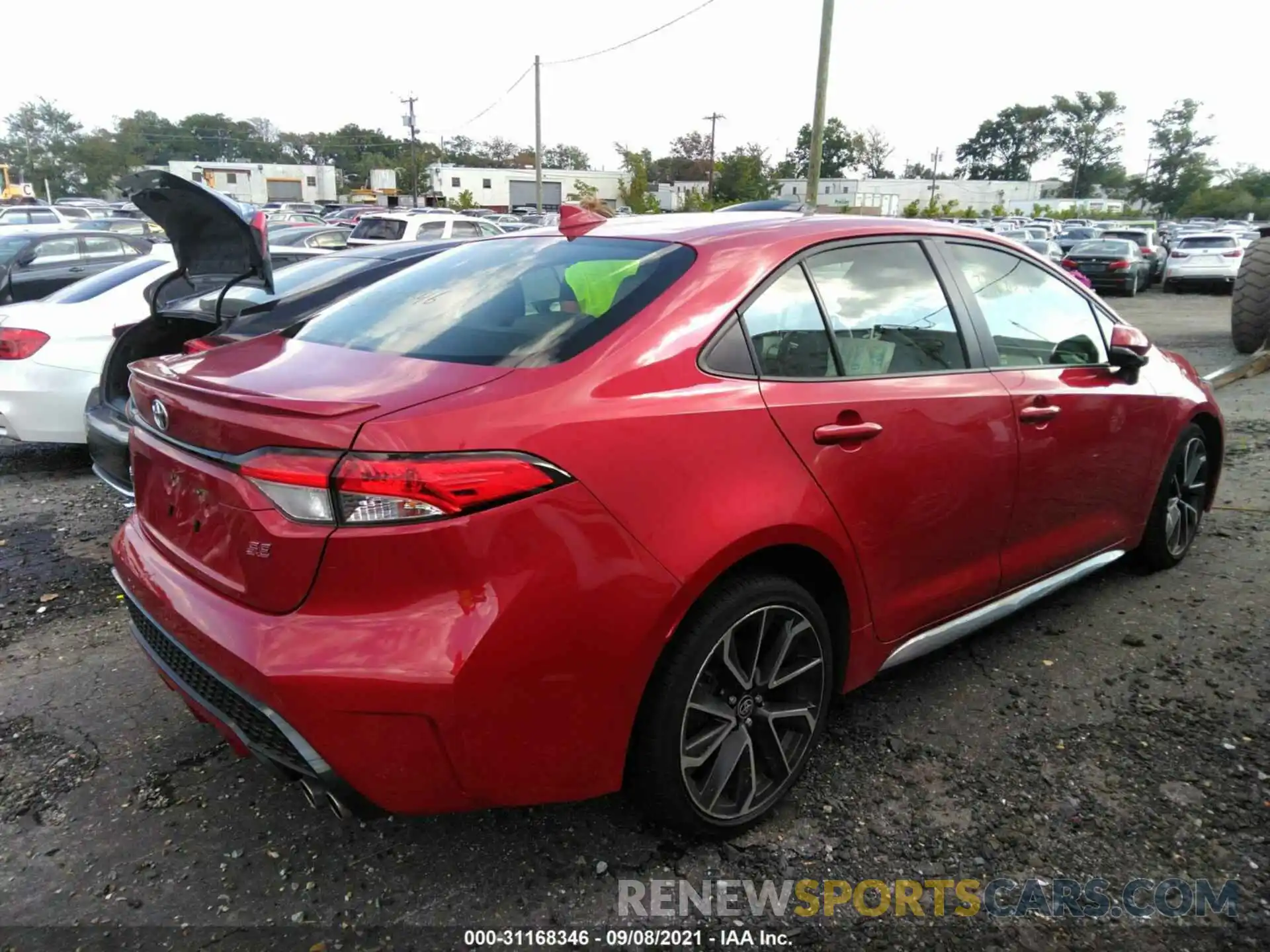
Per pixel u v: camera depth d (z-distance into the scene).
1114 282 20.81
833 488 2.47
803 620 2.51
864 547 2.60
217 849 2.46
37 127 107.31
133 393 2.56
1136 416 3.66
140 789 2.72
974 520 2.97
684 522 2.14
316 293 4.88
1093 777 2.75
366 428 1.87
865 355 2.70
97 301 6.00
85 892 2.31
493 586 1.91
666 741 2.23
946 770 2.79
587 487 2.01
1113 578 4.21
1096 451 3.46
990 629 3.73
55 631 3.77
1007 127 130.25
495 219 30.45
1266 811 2.58
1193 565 4.36
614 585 2.04
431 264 3.12
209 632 2.05
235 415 2.01
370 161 100.81
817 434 2.43
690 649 2.22
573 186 78.00
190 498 2.21
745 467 2.27
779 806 2.62
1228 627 3.71
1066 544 3.46
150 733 3.01
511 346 2.24
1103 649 3.53
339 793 1.97
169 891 2.31
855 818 2.58
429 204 56.00
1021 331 3.28
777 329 2.49
